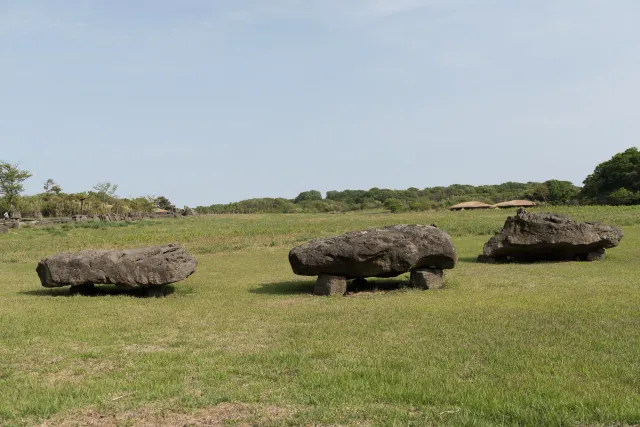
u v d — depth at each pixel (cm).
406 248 1507
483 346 879
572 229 2167
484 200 11669
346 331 1017
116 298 1536
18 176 7806
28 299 1544
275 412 629
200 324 1130
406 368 777
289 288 1694
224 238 3962
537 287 1520
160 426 602
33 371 822
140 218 8531
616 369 740
